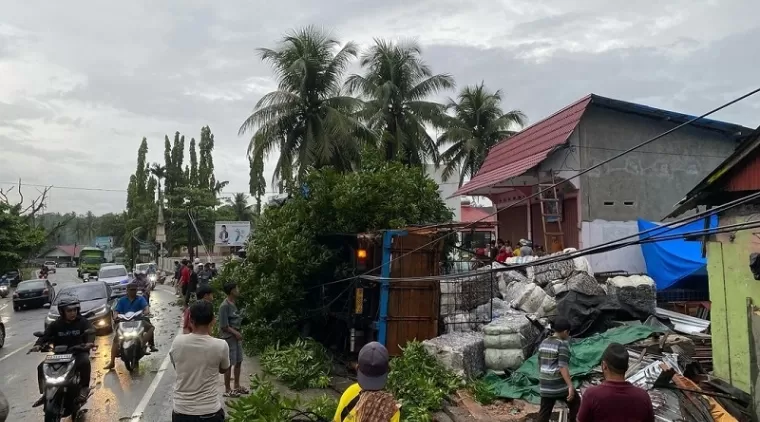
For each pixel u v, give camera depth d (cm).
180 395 486
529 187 1950
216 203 5625
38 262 8269
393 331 1054
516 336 946
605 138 1736
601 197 1708
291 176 2580
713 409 729
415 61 2984
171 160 6269
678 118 1742
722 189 820
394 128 2941
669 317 1151
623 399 409
